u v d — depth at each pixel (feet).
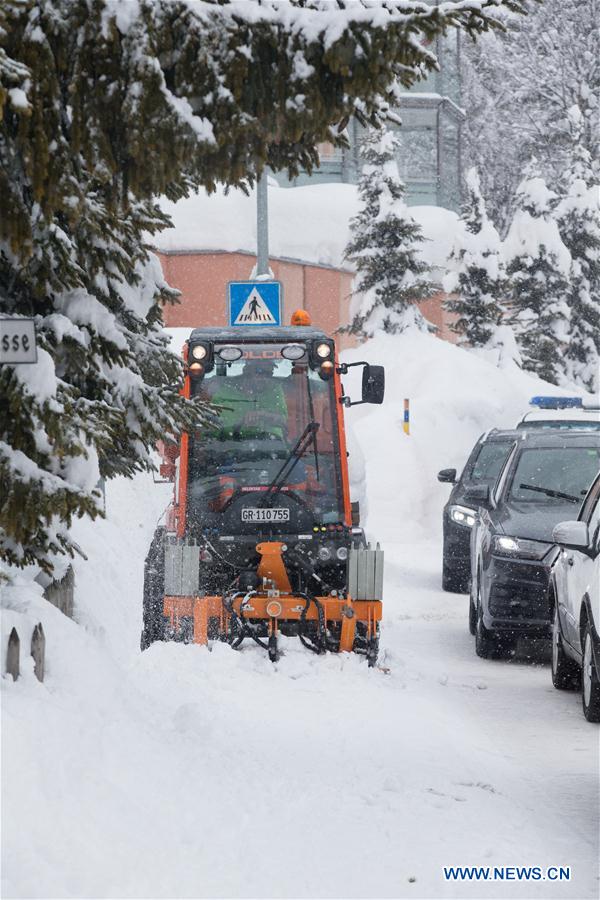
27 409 76.84
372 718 108.68
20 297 87.04
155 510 213.05
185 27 73.51
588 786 90.74
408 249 462.60
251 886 60.44
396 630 176.76
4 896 53.06
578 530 122.31
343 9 73.20
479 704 125.39
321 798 78.43
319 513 145.28
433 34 73.31
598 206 582.76
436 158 626.64
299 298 484.74
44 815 59.41
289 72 73.92
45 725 66.03
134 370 90.74
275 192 498.28
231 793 74.43
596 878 67.72
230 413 146.00
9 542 82.17
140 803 66.49
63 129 76.84
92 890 55.83
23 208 76.79
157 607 144.77
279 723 103.81
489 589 151.02
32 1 72.64
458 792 85.05
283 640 137.80
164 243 454.40
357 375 419.33
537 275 558.15
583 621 120.47
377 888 62.64
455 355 436.35
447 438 374.84
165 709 98.73
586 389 580.30
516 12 74.69
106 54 72.95
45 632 76.95
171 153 73.26
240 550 144.56
